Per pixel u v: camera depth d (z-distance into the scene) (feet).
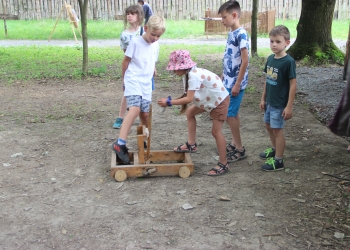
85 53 31.30
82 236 10.64
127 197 12.65
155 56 15.42
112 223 11.20
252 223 11.12
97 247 10.17
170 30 62.44
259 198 12.48
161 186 13.37
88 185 13.52
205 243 10.27
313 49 36.81
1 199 12.55
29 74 31.91
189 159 14.69
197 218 11.40
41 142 17.52
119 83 29.12
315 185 13.30
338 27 62.95
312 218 11.37
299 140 17.63
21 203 12.32
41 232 10.82
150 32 14.52
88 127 19.57
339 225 11.04
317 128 19.17
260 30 59.82
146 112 15.58
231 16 14.89
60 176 14.20
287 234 10.64
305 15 37.19
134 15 18.43
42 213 11.76
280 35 13.29
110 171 14.32
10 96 25.54
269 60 14.10
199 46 47.39
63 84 28.78
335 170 14.46
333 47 37.14
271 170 14.46
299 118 20.79
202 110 15.07
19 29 63.21
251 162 15.30
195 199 12.46
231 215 11.53
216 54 41.19
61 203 12.32
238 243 10.26
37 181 13.80
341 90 26.22
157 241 10.37
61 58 39.50
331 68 33.91
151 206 12.07
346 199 12.37
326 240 10.39
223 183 13.55
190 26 66.95
